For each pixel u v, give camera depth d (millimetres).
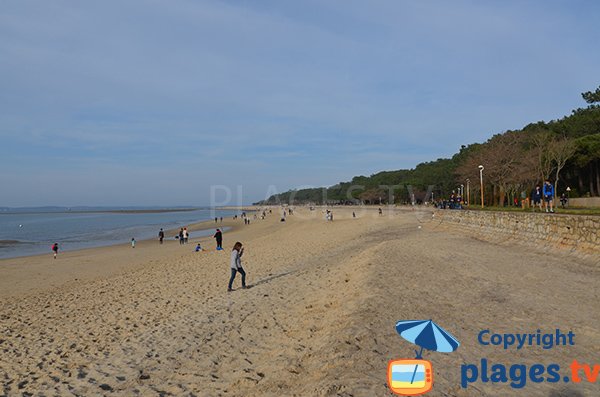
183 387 6562
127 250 36438
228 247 34188
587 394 4895
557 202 47438
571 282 10445
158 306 12891
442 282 10750
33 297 16312
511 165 54344
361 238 29703
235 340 8695
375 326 7270
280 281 14891
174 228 72125
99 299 14758
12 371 8055
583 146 48812
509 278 11109
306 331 8430
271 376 6383
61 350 9242
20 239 52625
